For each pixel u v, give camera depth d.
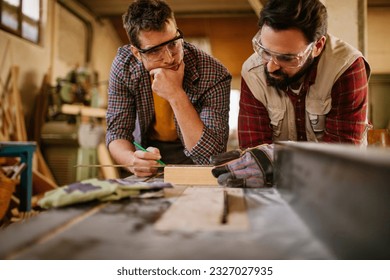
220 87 1.59
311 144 0.75
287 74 1.25
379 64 6.19
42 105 4.34
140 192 0.94
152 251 0.51
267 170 1.06
